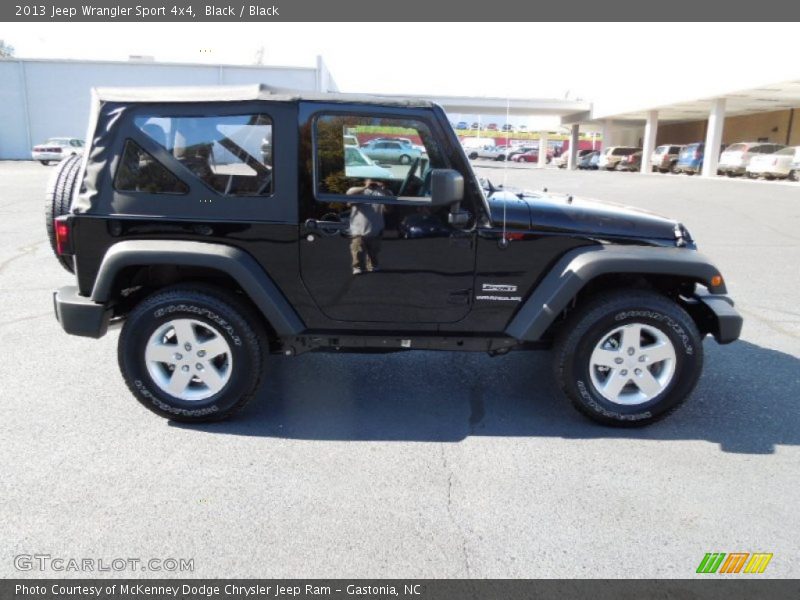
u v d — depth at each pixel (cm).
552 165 5903
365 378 450
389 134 348
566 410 402
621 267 355
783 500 303
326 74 3972
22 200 1438
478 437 363
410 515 286
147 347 358
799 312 638
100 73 3912
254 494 299
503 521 283
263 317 377
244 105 345
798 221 1322
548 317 359
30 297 640
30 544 260
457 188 328
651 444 357
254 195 351
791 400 420
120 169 351
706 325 390
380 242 356
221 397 363
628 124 5709
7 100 3906
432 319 372
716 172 3250
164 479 310
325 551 261
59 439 349
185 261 345
